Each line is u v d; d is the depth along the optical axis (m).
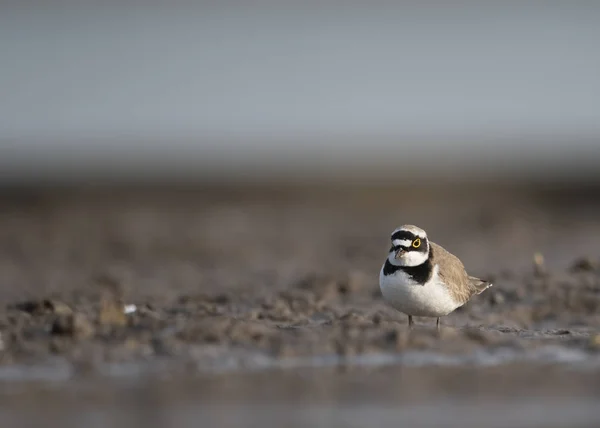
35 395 10.94
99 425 9.91
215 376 11.66
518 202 38.78
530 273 19.31
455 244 27.38
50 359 12.20
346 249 26.94
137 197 40.28
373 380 11.52
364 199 40.34
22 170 45.59
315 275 19.11
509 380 11.55
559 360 12.49
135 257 25.77
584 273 19.02
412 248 13.19
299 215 36.22
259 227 32.72
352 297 17.27
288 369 11.98
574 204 38.12
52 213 36.09
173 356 12.38
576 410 10.41
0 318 14.26
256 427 9.88
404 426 9.93
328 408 10.47
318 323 14.30
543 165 46.25
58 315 14.38
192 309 15.53
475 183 42.72
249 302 16.62
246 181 44.09
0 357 12.22
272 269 23.23
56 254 26.36
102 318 13.59
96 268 23.83
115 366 11.98
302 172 46.19
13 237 29.91
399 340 12.77
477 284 14.63
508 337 13.36
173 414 10.28
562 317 15.47
